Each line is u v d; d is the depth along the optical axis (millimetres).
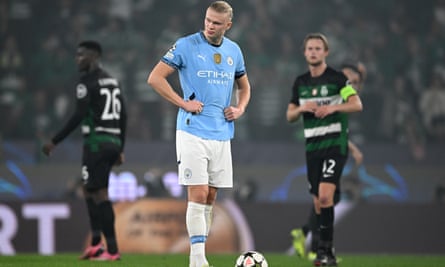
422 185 65625
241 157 65438
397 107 74062
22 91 73375
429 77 78125
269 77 75375
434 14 83438
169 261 32562
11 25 78688
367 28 81688
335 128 30578
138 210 46969
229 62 25156
